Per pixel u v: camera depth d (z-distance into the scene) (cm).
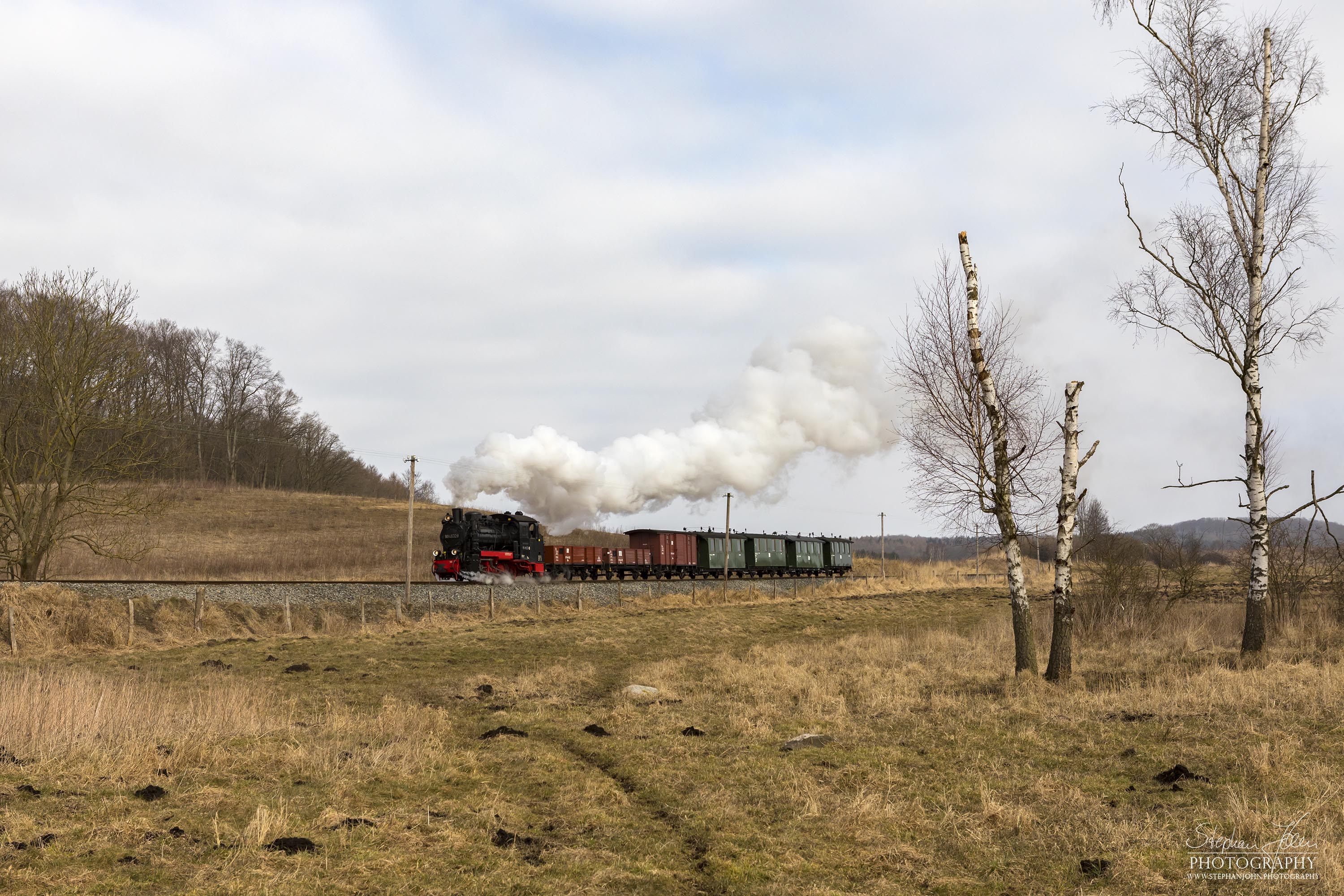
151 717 1161
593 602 3897
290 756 1013
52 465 2875
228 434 8950
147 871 660
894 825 819
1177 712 1197
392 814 828
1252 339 1669
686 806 901
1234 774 909
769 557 6391
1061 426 1608
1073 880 675
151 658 2089
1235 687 1312
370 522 7656
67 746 994
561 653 2334
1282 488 1702
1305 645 1845
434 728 1264
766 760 1067
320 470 9725
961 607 4522
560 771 1037
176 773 938
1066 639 1528
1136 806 842
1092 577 2789
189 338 9206
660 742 1184
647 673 1878
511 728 1287
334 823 791
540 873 702
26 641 2195
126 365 3034
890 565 8662
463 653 2267
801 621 3600
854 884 689
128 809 805
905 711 1358
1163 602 2716
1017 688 1464
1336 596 2286
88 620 2352
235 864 679
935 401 1819
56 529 2975
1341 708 1151
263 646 2311
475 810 870
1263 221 1662
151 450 3306
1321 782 850
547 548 4662
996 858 728
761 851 759
